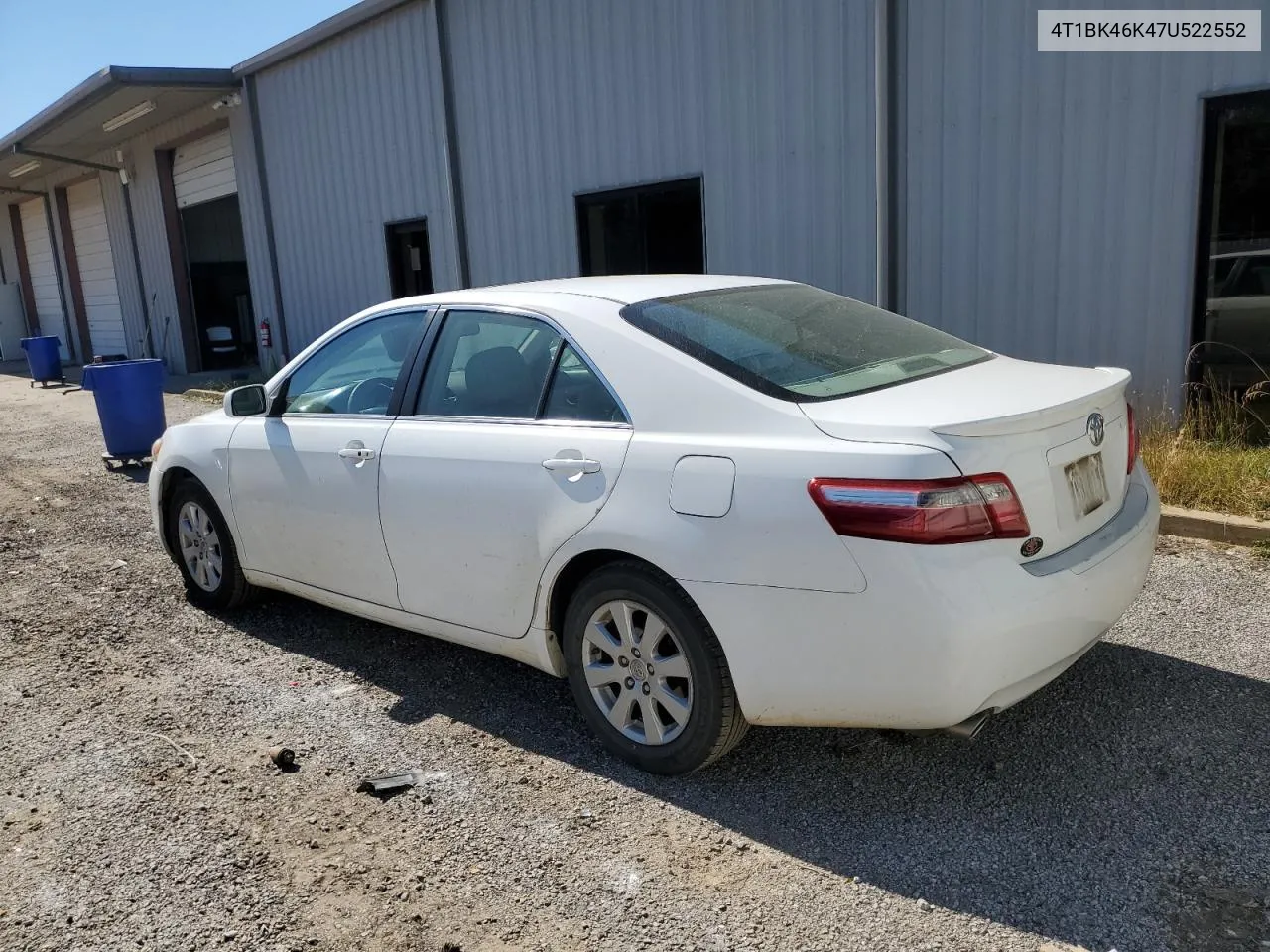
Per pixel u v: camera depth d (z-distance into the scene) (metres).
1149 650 4.19
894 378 3.36
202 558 5.20
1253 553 5.19
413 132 12.38
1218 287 6.66
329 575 4.42
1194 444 6.19
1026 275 7.38
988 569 2.80
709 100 8.97
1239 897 2.70
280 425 4.58
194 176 17.95
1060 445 3.07
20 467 10.06
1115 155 6.86
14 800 3.46
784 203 8.59
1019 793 3.23
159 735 3.89
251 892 2.91
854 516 2.82
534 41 10.48
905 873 2.87
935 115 7.57
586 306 3.68
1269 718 3.60
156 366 9.53
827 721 3.03
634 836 3.10
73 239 24.20
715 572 3.05
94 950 2.69
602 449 3.36
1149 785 3.23
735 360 3.32
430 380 4.06
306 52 13.80
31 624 5.21
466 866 2.99
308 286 15.13
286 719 3.99
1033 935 2.60
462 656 4.53
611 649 3.45
